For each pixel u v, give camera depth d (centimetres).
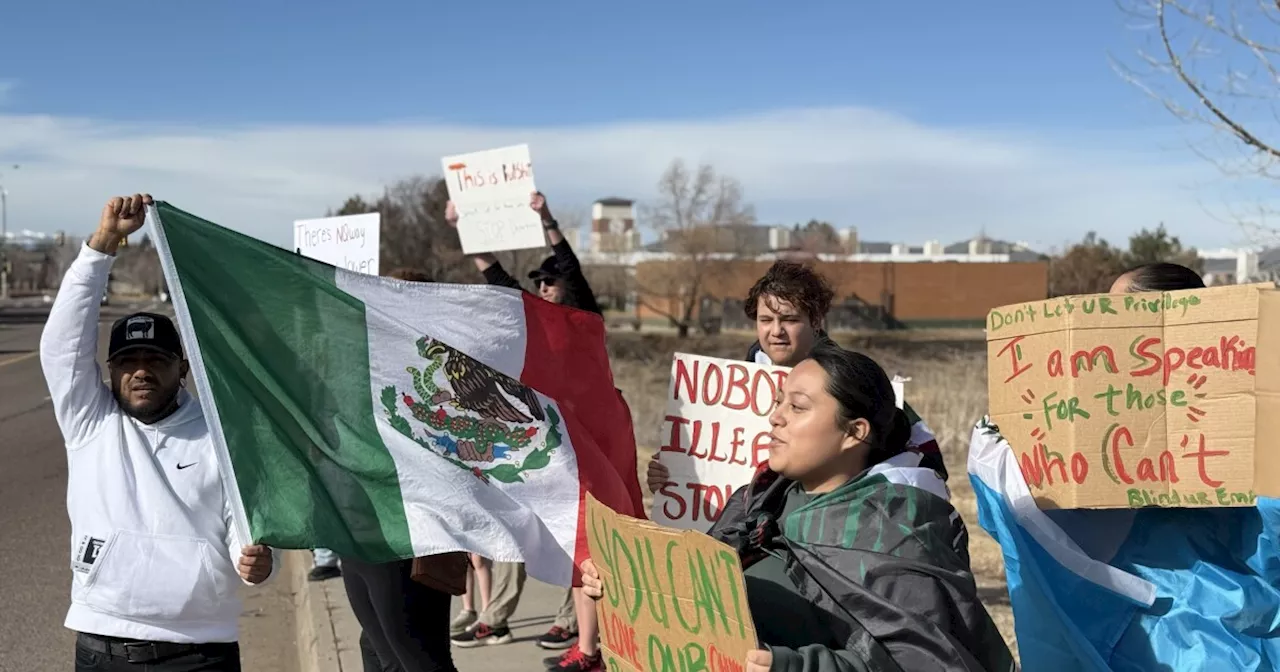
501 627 607
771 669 225
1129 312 299
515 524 364
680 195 4878
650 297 5188
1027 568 313
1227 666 295
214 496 348
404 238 4262
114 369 348
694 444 394
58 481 1203
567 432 386
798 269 394
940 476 290
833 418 262
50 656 627
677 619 250
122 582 338
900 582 237
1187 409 296
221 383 335
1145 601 305
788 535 261
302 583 773
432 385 372
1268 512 297
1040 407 311
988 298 5709
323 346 359
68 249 12262
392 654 401
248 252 351
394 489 353
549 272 591
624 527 265
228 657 354
